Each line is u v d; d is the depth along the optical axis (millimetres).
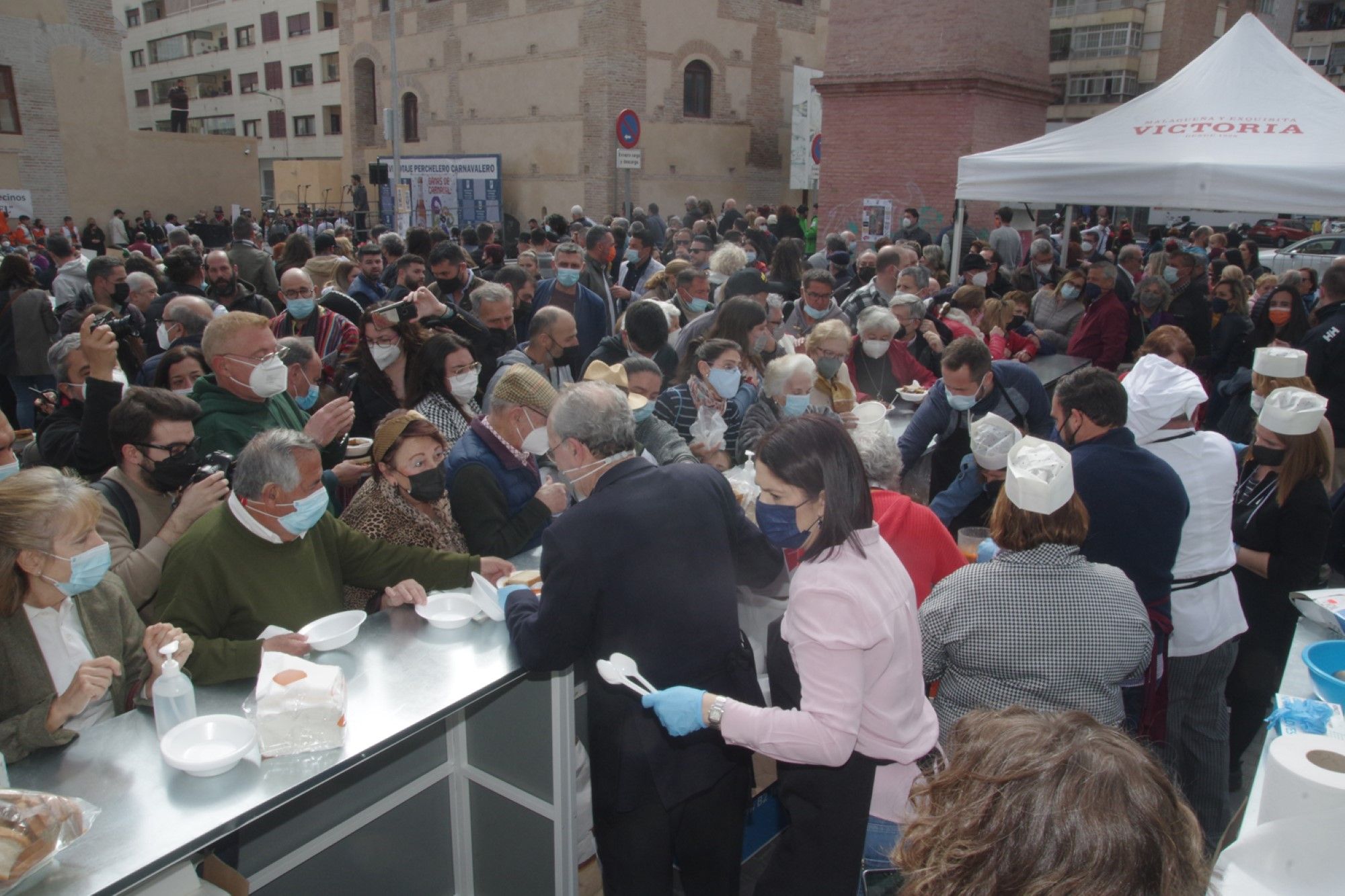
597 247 6688
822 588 1674
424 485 2492
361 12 23891
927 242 12227
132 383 4500
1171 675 2699
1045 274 8930
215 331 2990
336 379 4340
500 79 20484
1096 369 2494
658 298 6102
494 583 2346
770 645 1977
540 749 2346
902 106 14867
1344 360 4691
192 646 1777
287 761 1599
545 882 2451
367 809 2414
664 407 3504
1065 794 794
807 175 19125
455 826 2635
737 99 20578
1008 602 1836
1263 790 1455
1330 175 5180
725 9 19891
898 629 1729
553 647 1931
